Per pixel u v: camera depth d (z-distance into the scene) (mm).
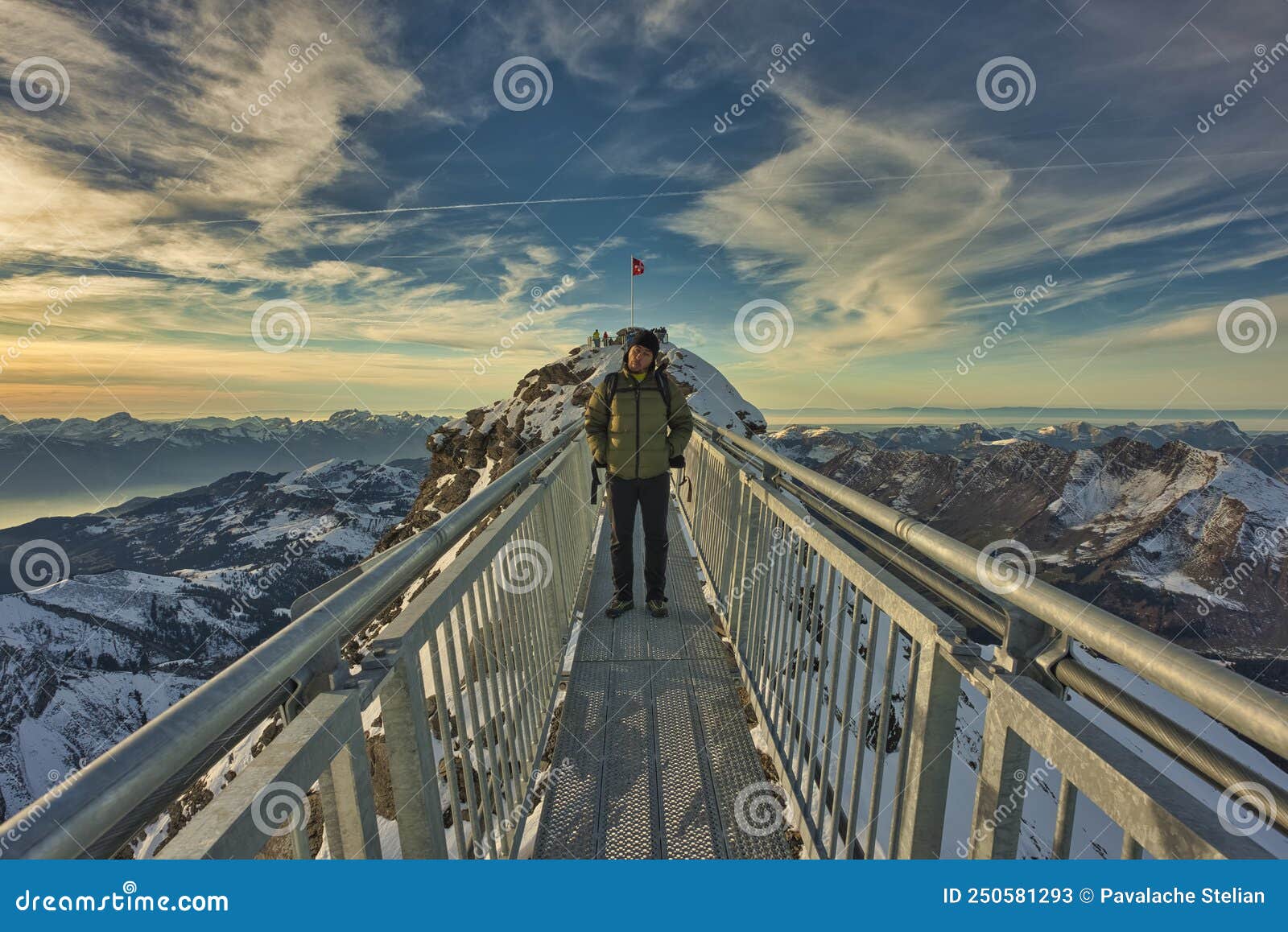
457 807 1626
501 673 2420
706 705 3451
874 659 1745
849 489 2000
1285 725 623
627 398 4359
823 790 2141
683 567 5984
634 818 2594
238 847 820
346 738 1108
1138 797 795
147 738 679
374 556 1391
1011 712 1079
